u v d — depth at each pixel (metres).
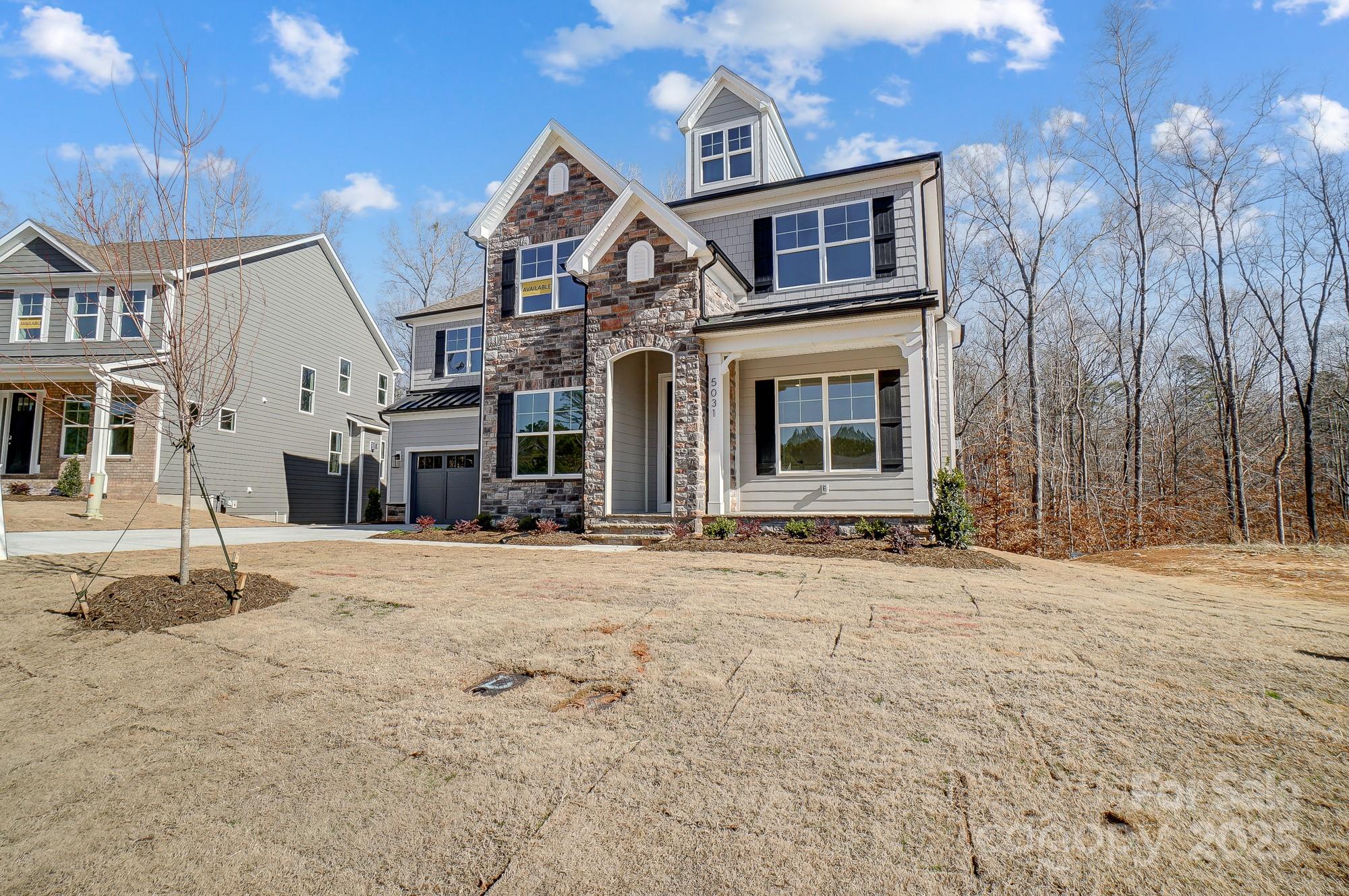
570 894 2.48
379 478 29.84
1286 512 24.72
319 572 8.37
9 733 3.98
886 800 2.98
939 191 15.39
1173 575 12.78
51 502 17.33
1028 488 23.19
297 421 24.92
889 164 13.57
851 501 12.98
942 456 15.28
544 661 4.78
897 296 12.40
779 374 13.73
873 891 2.44
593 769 3.33
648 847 2.72
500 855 2.72
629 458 14.56
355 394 28.38
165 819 3.08
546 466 15.19
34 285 20.50
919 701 3.97
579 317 15.39
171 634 5.61
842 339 12.05
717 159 16.70
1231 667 4.57
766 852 2.66
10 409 20.80
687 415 12.61
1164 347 27.36
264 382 23.38
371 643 5.29
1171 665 4.58
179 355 6.77
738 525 12.00
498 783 3.24
